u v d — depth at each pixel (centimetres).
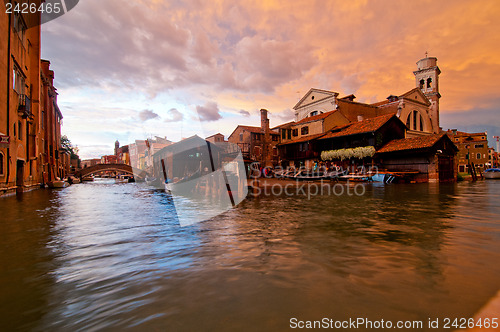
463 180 2720
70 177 4103
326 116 3288
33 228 599
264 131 3975
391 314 221
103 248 432
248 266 341
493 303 239
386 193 1366
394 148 2438
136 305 244
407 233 508
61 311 235
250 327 204
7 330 205
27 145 2122
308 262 353
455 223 596
